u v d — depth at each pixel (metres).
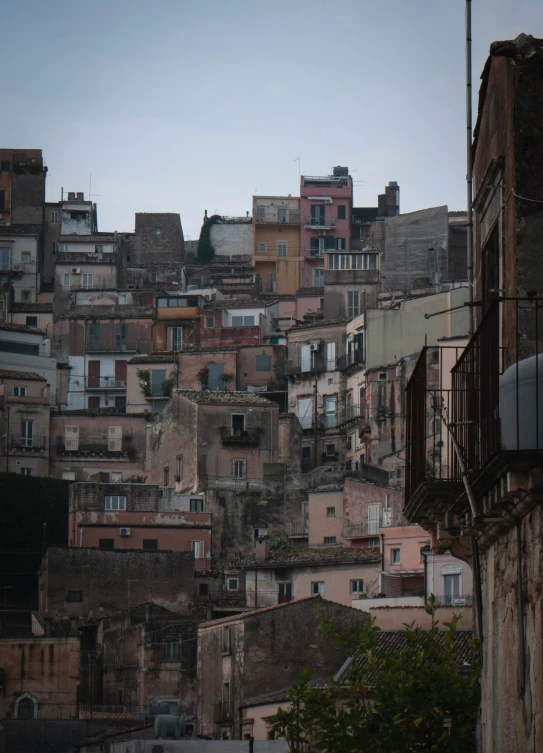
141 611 106.19
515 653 19.23
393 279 173.50
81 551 116.19
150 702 95.00
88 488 126.50
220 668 80.75
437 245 172.75
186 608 113.44
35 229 198.50
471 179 24.36
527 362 18.09
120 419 154.12
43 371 163.00
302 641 78.12
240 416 136.38
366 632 29.34
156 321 172.62
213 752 62.72
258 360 160.25
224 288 198.00
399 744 25.80
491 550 21.22
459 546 23.42
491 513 19.48
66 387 170.62
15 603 122.12
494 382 19.64
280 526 128.25
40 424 152.50
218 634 81.50
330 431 147.88
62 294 189.88
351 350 149.00
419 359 23.92
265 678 77.75
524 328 19.78
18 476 128.75
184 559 117.44
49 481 130.12
